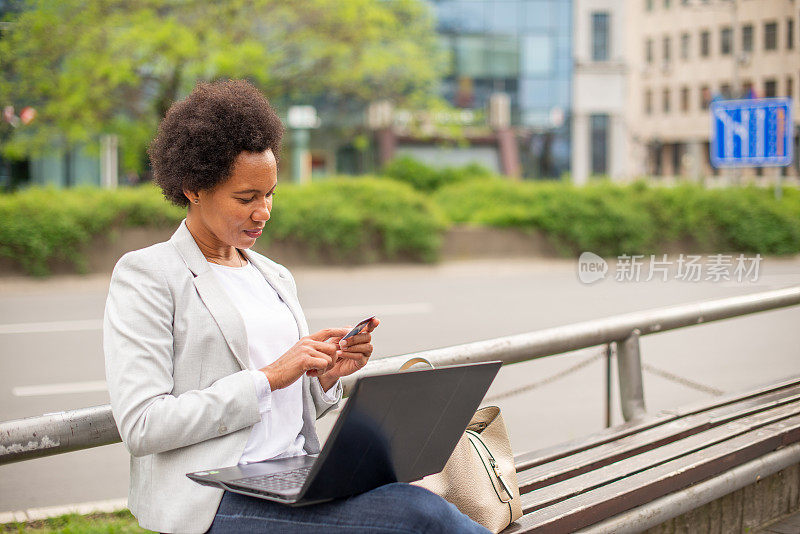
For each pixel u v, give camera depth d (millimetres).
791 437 3410
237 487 1798
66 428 2084
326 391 2221
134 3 15789
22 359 7793
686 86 15883
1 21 15797
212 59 15594
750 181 16047
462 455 2234
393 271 15172
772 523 3516
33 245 12742
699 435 3318
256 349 2031
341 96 20703
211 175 1915
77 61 15828
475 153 30094
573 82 32375
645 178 17172
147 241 13648
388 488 1850
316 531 1831
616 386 6586
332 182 15898
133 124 17391
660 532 3000
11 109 16312
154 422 1794
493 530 2229
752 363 7352
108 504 4016
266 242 14695
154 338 1873
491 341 2926
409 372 1793
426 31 19875
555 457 2990
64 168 24750
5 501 4191
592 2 32062
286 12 16719
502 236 16406
